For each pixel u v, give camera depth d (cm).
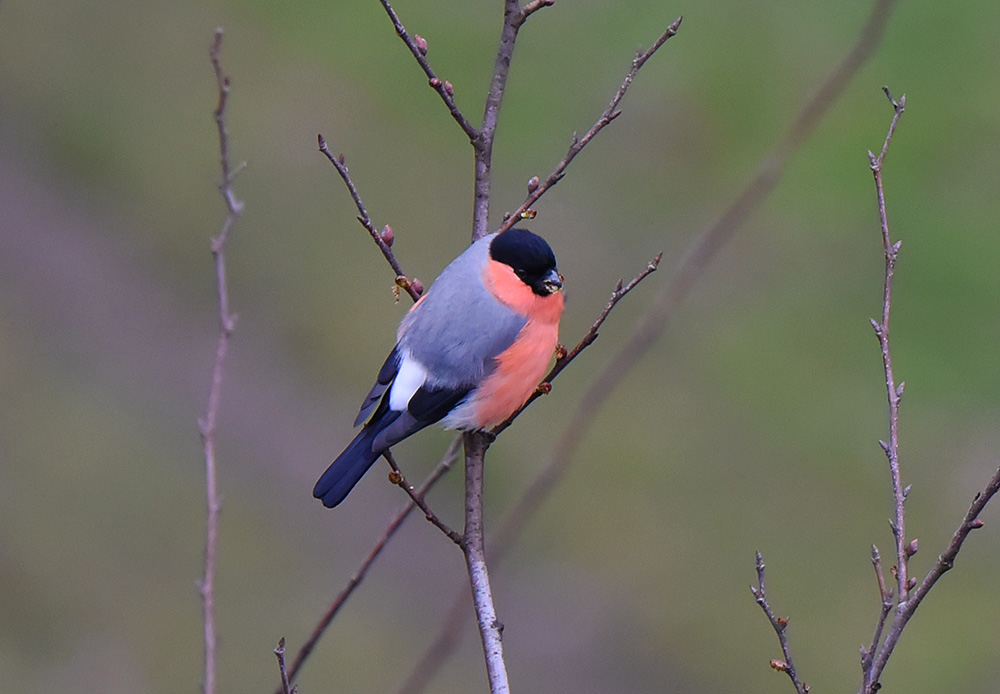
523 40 1922
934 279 1602
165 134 1836
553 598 1347
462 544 597
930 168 1712
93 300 1633
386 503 1441
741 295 1609
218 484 1412
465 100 1855
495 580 1361
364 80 1897
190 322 1625
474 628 1322
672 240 1666
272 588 1316
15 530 1312
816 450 1459
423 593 1352
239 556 1338
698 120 1808
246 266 1678
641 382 1519
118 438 1444
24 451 1402
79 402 1480
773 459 1452
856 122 1775
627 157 1780
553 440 1459
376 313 1617
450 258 1678
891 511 1399
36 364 1515
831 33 1902
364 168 1778
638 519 1403
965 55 1825
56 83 1902
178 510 1381
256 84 1894
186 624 1274
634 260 1645
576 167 1766
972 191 1678
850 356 1544
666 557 1370
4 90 1892
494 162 1786
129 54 1953
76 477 1388
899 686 1259
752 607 1329
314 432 1500
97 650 1234
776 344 1549
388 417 701
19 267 1650
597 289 1609
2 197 1744
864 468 1442
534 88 1864
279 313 1625
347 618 1294
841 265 1623
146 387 1530
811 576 1349
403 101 1867
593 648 1305
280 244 1694
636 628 1323
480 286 706
